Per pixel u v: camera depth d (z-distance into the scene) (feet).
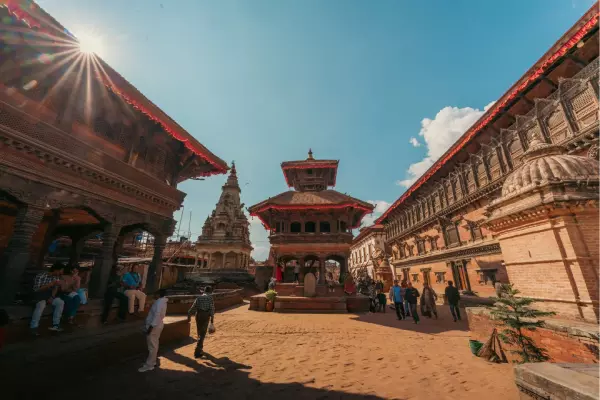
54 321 19.17
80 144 23.25
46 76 21.90
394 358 20.75
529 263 18.65
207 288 23.11
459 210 63.21
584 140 33.55
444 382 15.55
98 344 17.88
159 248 33.35
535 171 18.86
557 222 16.70
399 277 104.78
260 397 14.11
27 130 19.51
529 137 44.16
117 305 25.14
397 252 107.86
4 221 24.02
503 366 17.65
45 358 14.87
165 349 23.40
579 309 15.06
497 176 51.34
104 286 25.07
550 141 40.27
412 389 14.76
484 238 54.34
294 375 17.28
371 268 134.00
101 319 23.31
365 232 141.18
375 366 18.90
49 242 30.37
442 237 71.05
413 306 37.91
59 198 21.58
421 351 22.66
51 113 22.25
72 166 22.47
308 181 74.18
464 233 62.08
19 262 18.45
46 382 14.53
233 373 17.70
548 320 15.81
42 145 20.20
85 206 23.65
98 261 25.35
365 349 23.59
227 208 126.00
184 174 40.75
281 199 63.05
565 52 34.32
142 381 16.06
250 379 16.62
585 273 15.08
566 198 15.99
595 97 33.45
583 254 15.40
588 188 16.53
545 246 17.34
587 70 34.47
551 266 16.98
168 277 96.02
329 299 50.26
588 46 34.01
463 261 61.16
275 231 60.75
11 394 13.17
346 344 25.44
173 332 25.77
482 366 17.99
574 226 16.10
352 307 50.93
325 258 57.41
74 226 37.47
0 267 18.21
